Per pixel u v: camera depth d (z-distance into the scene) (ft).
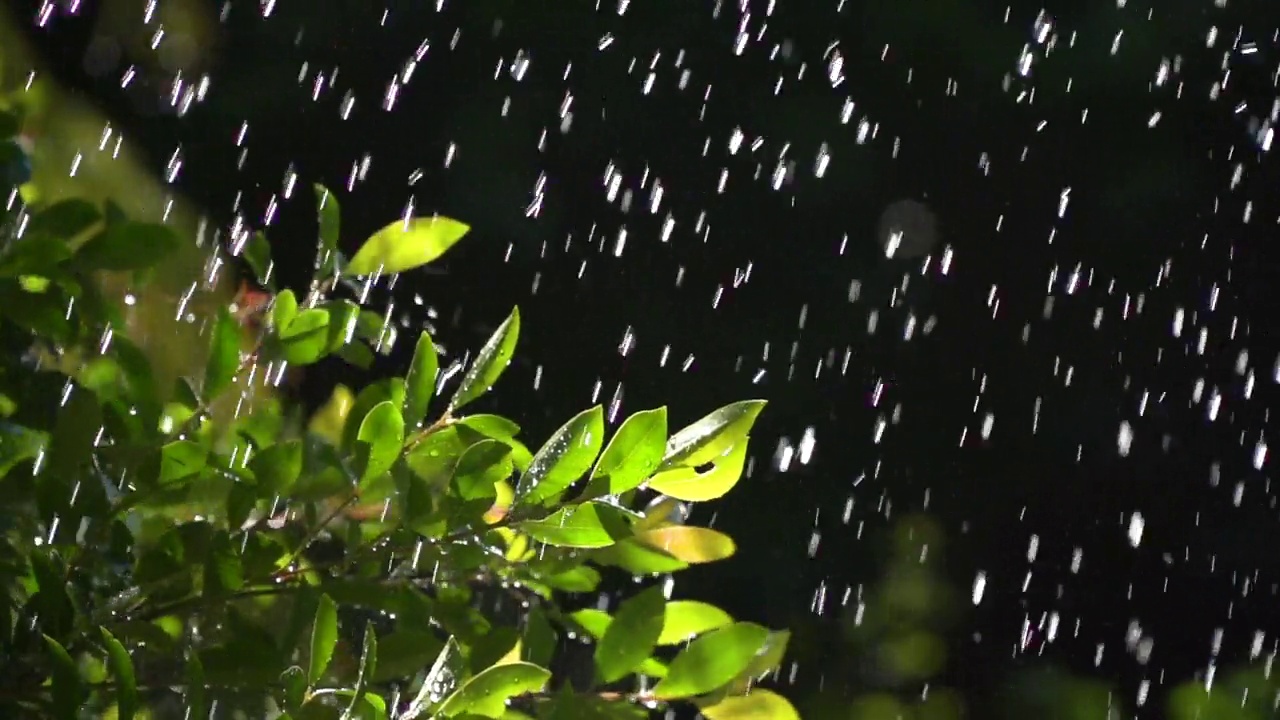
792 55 17.54
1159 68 16.66
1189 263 16.70
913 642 15.03
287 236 17.95
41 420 5.43
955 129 17.16
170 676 5.41
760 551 15.83
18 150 5.47
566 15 18.06
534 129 17.92
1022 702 14.70
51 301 5.33
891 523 16.07
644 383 17.16
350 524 5.32
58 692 4.97
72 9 16.56
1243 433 16.25
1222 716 9.70
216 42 17.92
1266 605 15.69
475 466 5.23
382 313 15.51
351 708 4.97
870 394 16.75
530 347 17.24
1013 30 16.90
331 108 18.26
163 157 17.57
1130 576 15.99
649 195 17.65
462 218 17.78
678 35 17.79
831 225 17.29
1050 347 16.72
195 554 5.23
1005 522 16.16
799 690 14.67
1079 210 16.94
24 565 5.23
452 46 18.26
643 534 5.47
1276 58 16.52
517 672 4.97
